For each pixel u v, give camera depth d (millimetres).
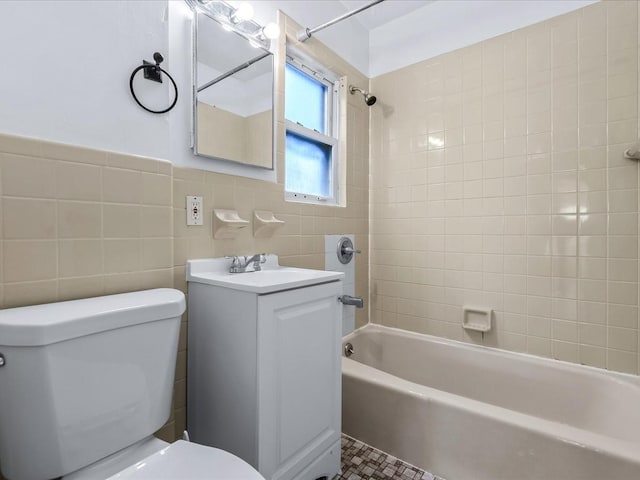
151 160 1127
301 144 1946
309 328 1162
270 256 1537
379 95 2268
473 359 1855
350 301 1312
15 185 853
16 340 688
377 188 2289
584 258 1602
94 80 1009
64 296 930
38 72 899
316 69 2000
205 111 1286
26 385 702
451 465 1293
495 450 1200
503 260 1813
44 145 899
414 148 2119
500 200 1815
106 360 796
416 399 1381
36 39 896
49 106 919
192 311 1224
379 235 2281
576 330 1627
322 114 2115
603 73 1545
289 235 1691
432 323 2066
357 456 1439
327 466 1252
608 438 1066
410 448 1393
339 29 2027
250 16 1323
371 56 2297
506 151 1792
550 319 1689
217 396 1116
